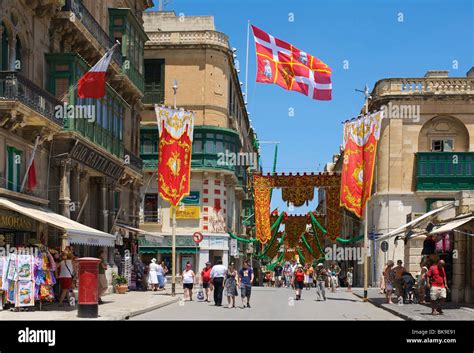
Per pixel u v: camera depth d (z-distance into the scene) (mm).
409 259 36875
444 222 25984
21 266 18500
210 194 47250
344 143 29031
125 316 18594
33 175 22281
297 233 64438
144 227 46969
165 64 47719
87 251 28453
